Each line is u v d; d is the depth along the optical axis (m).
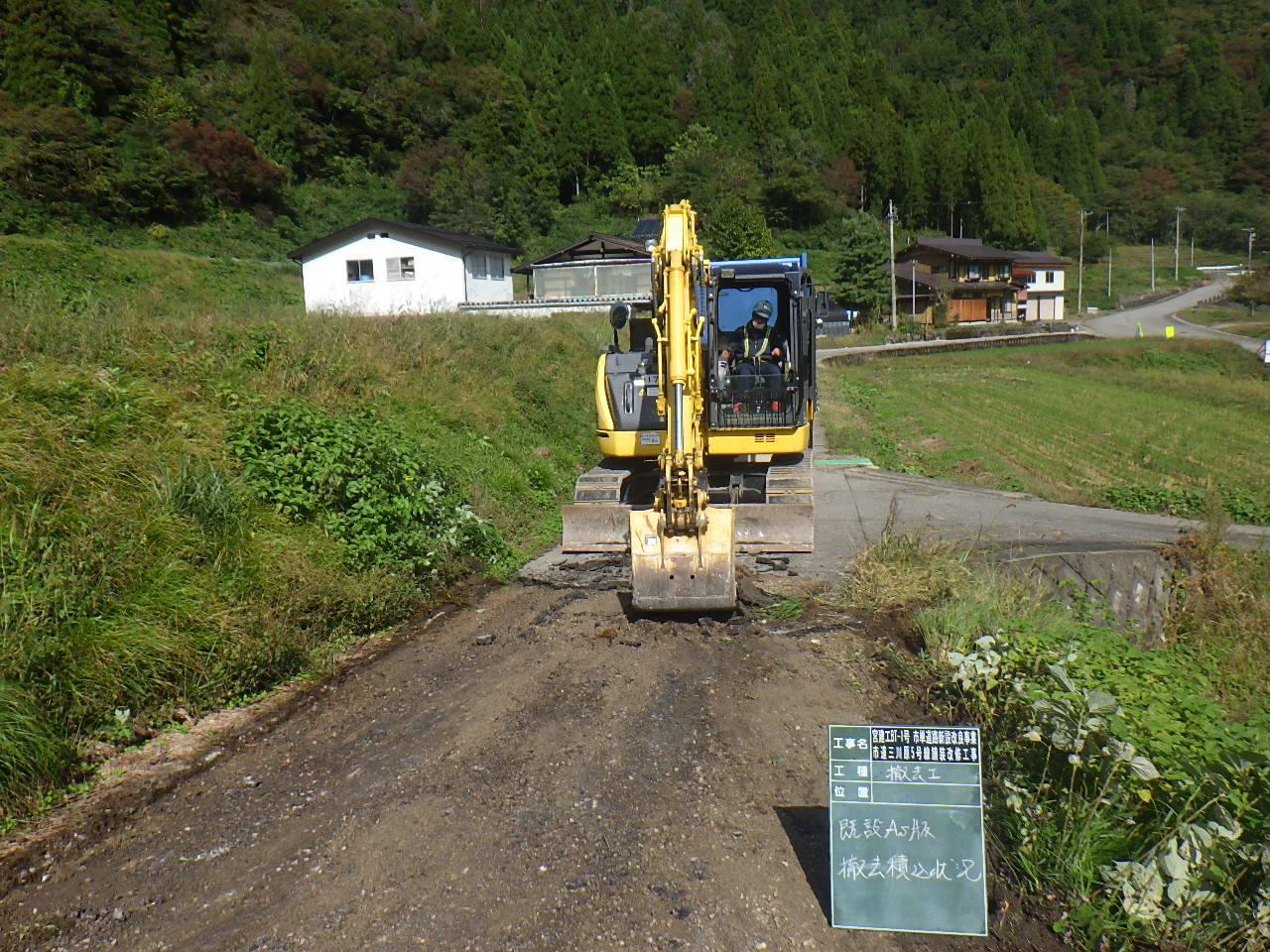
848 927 3.77
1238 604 9.85
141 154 47.50
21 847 4.43
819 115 100.25
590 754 5.23
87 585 5.82
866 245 64.56
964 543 10.12
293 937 3.74
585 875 4.11
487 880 4.08
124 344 10.25
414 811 4.66
